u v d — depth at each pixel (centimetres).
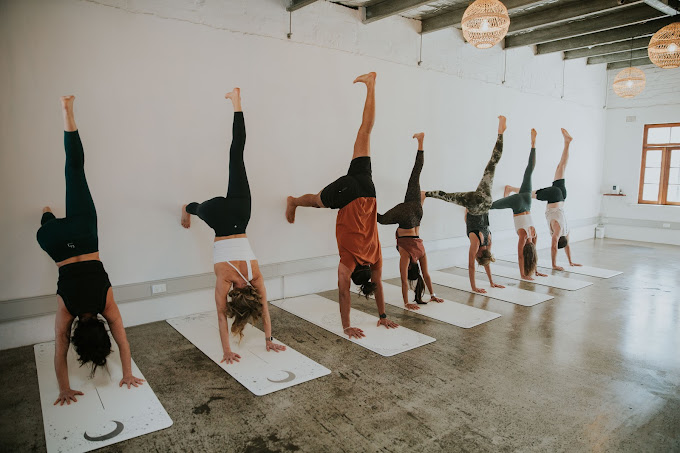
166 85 394
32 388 284
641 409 268
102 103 365
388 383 296
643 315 451
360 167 390
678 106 844
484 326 412
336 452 221
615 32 649
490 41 405
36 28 334
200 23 406
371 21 514
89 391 278
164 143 397
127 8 369
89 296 265
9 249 339
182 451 221
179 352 340
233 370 309
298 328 398
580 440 235
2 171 331
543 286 563
